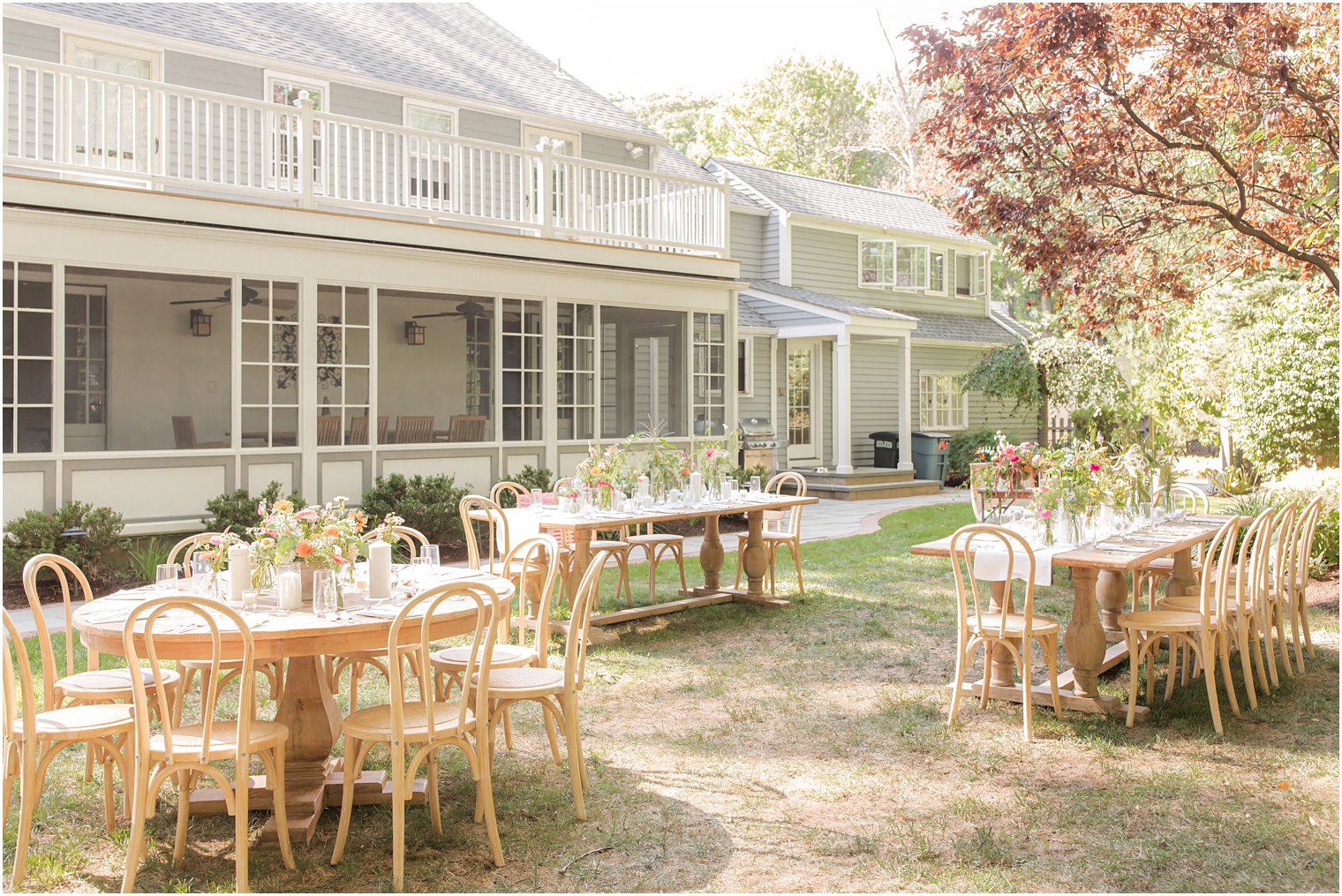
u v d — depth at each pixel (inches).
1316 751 194.7
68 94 344.5
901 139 1422.2
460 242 445.4
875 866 147.4
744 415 730.2
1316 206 320.2
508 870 146.9
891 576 393.4
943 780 181.6
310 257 399.5
